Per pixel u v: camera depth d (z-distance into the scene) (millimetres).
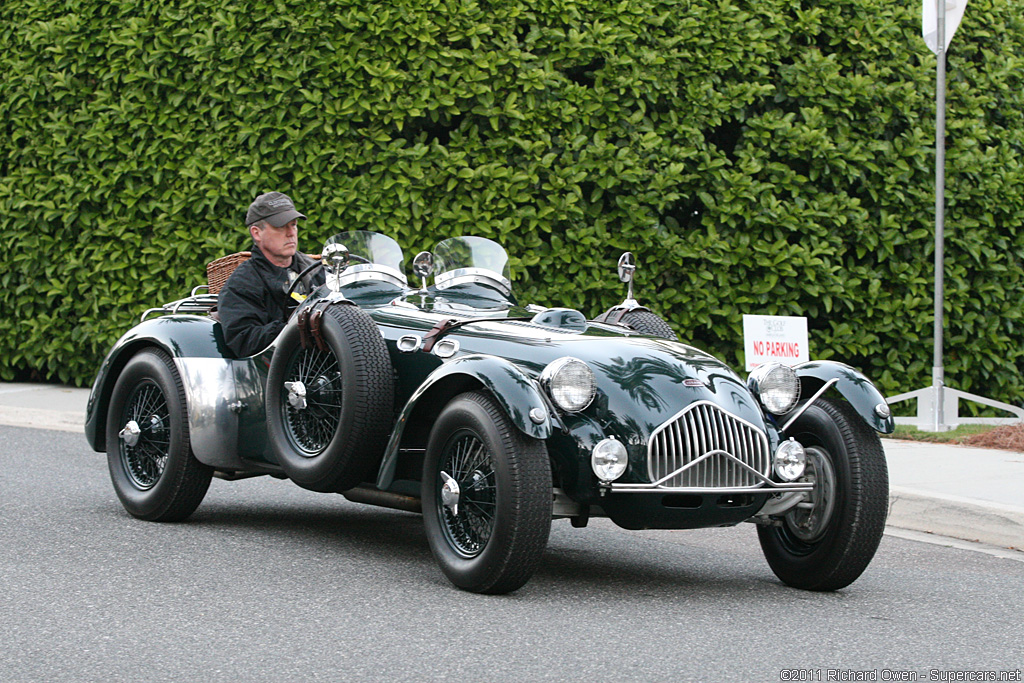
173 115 21406
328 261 11336
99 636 8227
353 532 12453
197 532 12023
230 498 14305
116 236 22000
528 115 19766
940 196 19312
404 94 19984
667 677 7621
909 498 13602
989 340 21219
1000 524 12656
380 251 12594
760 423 9977
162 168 21500
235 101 20797
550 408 9562
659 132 20031
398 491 10781
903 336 20500
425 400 10570
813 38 20906
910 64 21219
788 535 10734
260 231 12445
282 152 20547
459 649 8102
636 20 19938
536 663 7824
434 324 11047
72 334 22688
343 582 10039
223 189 20703
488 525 9594
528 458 9234
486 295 12117
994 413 21516
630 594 10016
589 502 9586
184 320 12664
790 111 20922
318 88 20125
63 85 22391
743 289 20078
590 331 11062
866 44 20812
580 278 19828
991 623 9414
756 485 9805
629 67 20016
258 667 7602
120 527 12102
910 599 10203
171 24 21281
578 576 10680
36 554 10742
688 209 20672
